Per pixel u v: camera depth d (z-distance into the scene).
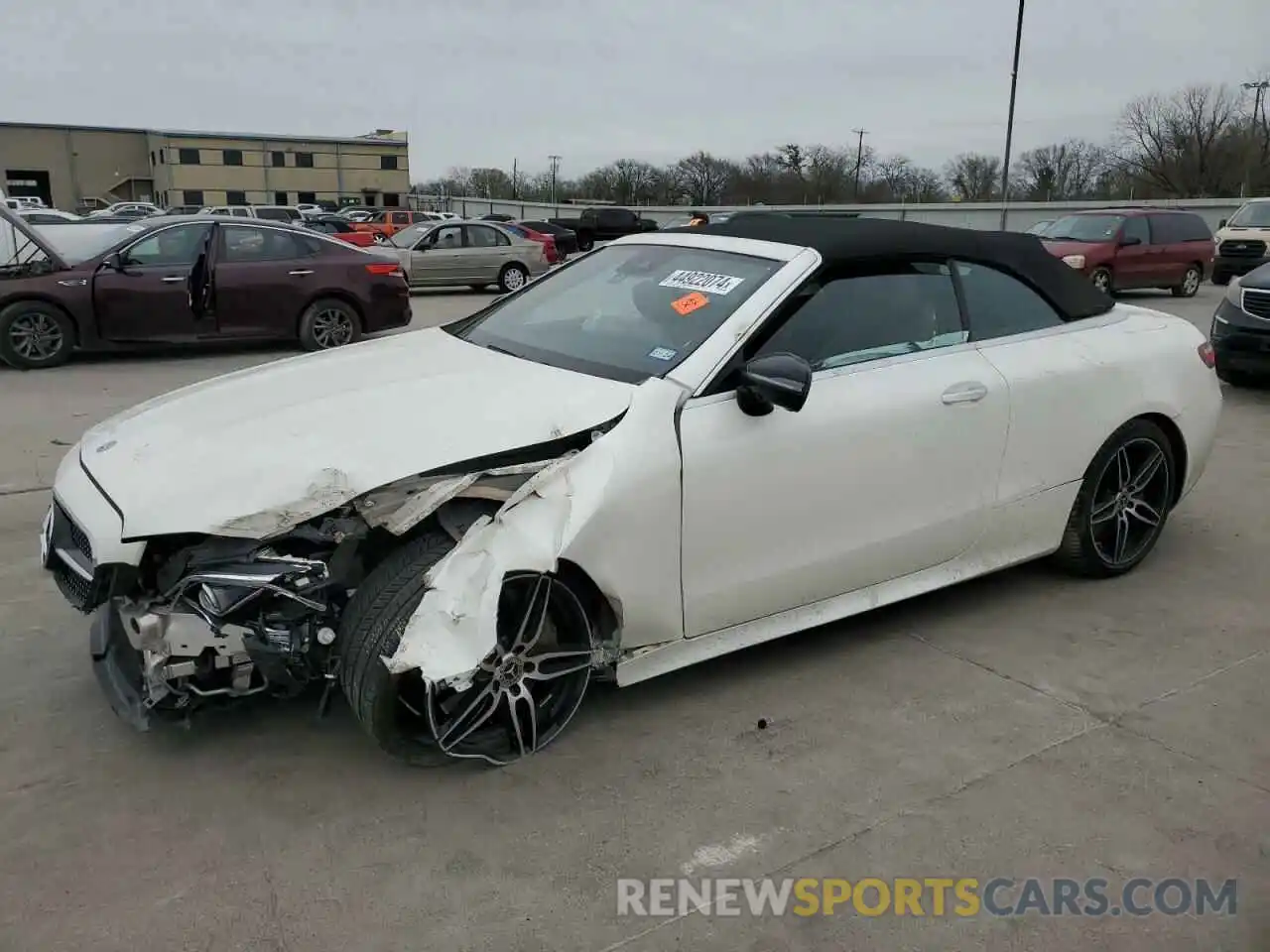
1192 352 4.50
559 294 4.02
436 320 14.79
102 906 2.42
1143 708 3.40
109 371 9.80
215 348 11.51
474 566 2.70
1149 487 4.49
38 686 3.41
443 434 2.88
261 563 2.70
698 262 3.73
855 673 3.62
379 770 2.99
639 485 2.97
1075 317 4.23
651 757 3.08
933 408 3.59
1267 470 6.28
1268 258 19.06
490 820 2.77
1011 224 38.03
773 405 3.16
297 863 2.59
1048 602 4.25
